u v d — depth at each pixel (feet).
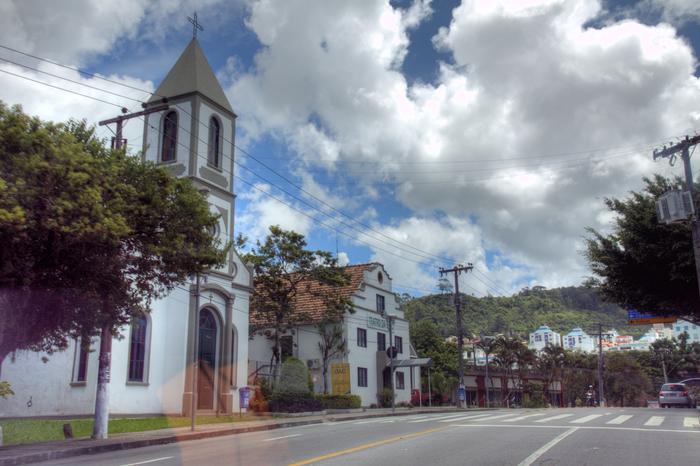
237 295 95.81
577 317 408.46
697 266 61.36
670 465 31.40
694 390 262.06
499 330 303.07
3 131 40.42
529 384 216.33
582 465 31.65
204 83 95.55
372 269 138.82
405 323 150.41
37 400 69.67
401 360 135.54
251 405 81.10
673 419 63.67
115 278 48.78
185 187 53.98
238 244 101.30
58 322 47.75
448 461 33.12
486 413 91.86
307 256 108.88
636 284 89.45
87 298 46.88
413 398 144.36
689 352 287.28
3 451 44.04
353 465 31.45
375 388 131.75
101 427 54.34
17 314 44.34
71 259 44.45
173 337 82.79
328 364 121.70
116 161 50.31
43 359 51.26
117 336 54.85
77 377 73.26
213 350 89.04
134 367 77.36
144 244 50.88
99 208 41.98
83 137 51.47
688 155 63.26
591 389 258.78
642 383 271.08
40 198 40.16
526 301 405.18
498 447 39.32
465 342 272.10
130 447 50.01
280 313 110.73
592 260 90.33
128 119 63.16
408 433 50.55
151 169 52.29
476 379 196.85
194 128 92.27
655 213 79.41
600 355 219.41
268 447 38.65
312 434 51.06
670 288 87.92
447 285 149.28
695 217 62.13
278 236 110.22
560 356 237.66
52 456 43.78
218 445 43.86
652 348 296.51
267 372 118.52
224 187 96.94
